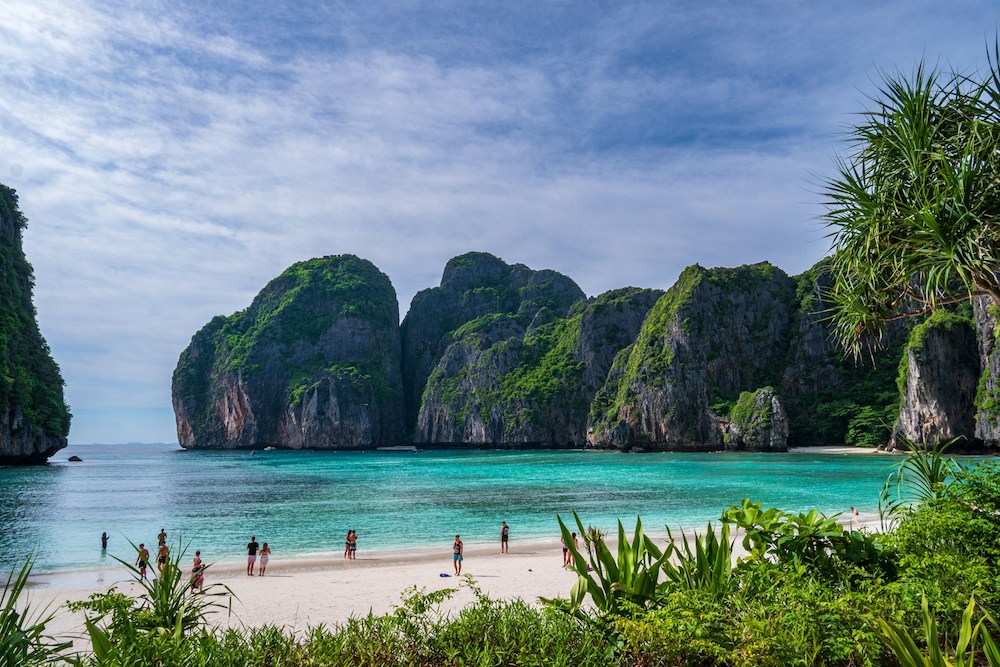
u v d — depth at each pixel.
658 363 155.88
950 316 107.69
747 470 79.62
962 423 103.69
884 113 7.06
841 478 64.81
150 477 87.75
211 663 4.82
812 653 4.34
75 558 27.52
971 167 6.23
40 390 113.25
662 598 5.38
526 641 5.21
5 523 40.06
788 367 152.50
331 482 74.56
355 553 27.17
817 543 6.13
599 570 5.78
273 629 5.59
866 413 129.75
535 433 195.12
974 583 4.94
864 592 5.30
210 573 22.78
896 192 6.87
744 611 4.86
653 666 4.79
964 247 6.04
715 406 144.88
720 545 6.02
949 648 4.76
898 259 6.92
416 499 52.41
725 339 156.00
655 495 51.16
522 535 32.72
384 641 5.34
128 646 4.93
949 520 5.88
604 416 171.38
